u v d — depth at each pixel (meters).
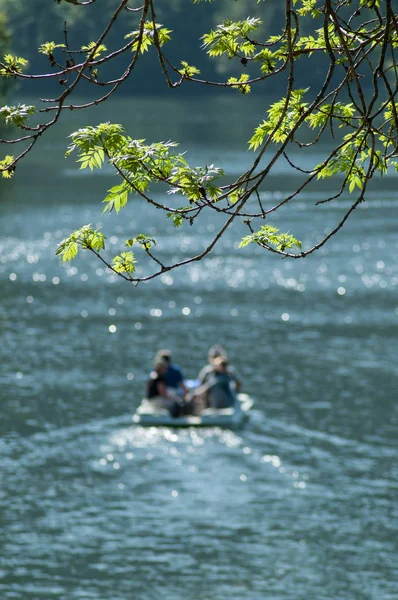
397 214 187.25
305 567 51.59
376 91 17.61
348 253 148.88
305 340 102.19
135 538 55.03
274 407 79.19
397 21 17.66
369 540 54.97
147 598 48.59
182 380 75.69
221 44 19.03
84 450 68.50
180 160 17.28
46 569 51.28
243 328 107.81
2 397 81.00
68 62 16.16
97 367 91.38
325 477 63.75
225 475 64.19
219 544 54.34
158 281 133.00
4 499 59.84
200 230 170.88
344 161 19.19
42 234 166.50
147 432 72.19
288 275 135.38
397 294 123.31
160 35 17.98
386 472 64.75
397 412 77.69
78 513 58.00
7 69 15.86
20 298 122.00
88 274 136.88
